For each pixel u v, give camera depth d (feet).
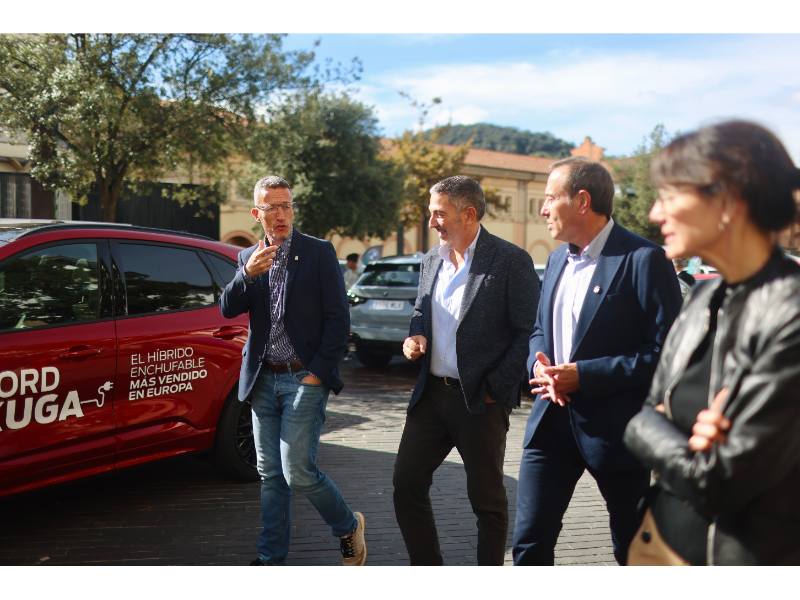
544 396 7.34
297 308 9.09
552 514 7.33
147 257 12.47
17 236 10.68
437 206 8.38
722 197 3.73
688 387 4.12
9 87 41.60
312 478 9.11
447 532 11.60
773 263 3.76
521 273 8.30
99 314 11.34
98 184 44.65
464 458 8.38
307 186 71.00
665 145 4.02
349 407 21.58
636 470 6.82
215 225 80.84
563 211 7.00
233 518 11.89
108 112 39.93
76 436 10.70
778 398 3.39
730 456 3.49
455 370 8.39
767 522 3.69
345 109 73.46
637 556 4.40
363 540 9.78
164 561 10.10
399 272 28.09
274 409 9.40
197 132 44.09
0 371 9.73
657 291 6.57
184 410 12.42
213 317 13.15
